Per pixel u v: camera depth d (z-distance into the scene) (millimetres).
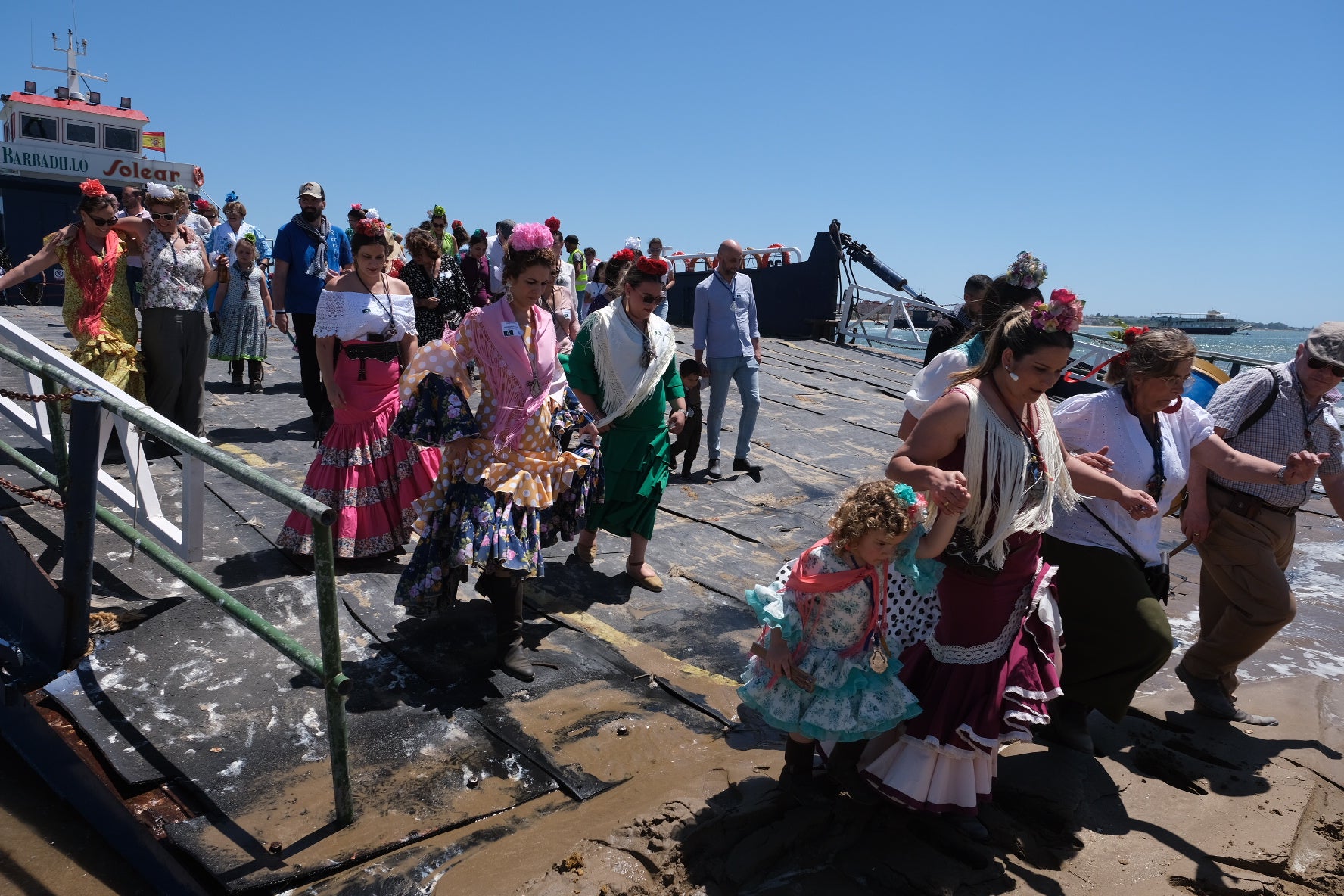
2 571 4102
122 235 6090
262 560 4859
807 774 3287
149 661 3758
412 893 2746
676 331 17781
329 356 4688
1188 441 3791
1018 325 2846
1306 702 4277
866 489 2822
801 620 2959
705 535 6242
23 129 21109
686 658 4406
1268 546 3941
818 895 2865
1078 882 2994
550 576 5223
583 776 3367
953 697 2971
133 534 3736
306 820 3021
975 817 3113
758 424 9664
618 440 5027
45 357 5141
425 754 3418
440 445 3855
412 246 6938
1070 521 3523
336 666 2896
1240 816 3371
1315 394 3965
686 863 2928
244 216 8891
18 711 3609
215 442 6957
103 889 2994
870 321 18109
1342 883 3086
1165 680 4590
